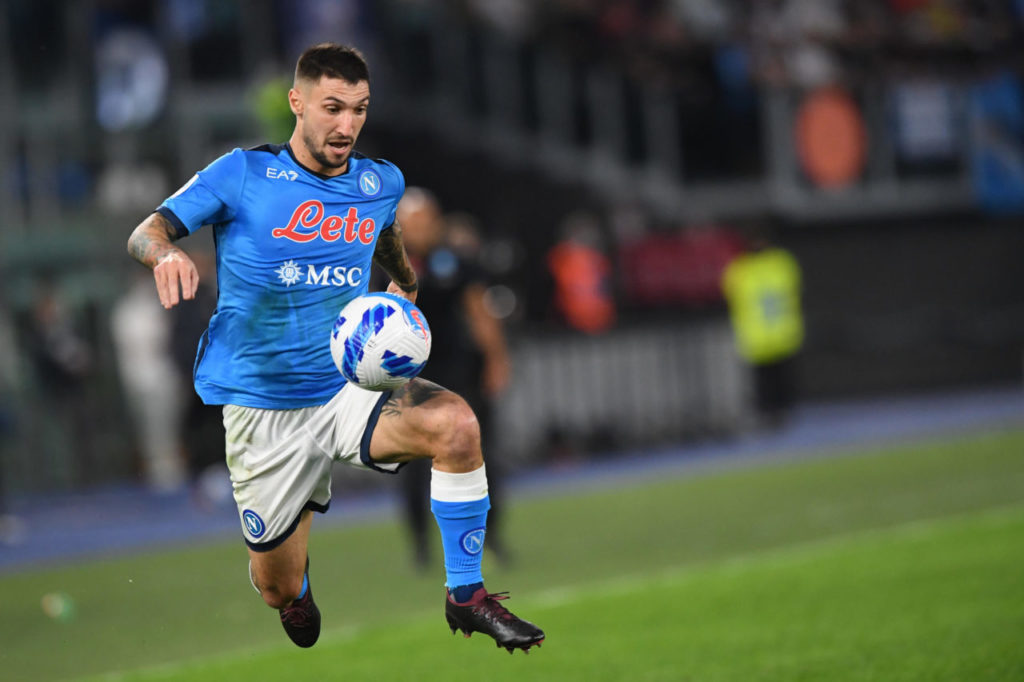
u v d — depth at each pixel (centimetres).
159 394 5303
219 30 6197
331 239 1675
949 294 7762
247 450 1733
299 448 1725
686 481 4850
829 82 7481
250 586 3297
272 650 2589
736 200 7350
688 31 7231
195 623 2900
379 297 1653
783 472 4909
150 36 6084
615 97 7150
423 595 3095
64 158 5775
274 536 1767
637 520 4044
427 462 3359
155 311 5306
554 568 3359
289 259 1662
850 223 7556
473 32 6875
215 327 1716
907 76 7581
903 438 5719
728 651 2372
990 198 7788
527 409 5466
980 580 2845
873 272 7612
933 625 2464
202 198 1614
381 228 1739
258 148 1662
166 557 3819
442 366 3253
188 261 1521
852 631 2466
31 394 5172
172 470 5369
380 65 6512
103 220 5650
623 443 5719
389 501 4753
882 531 3600
